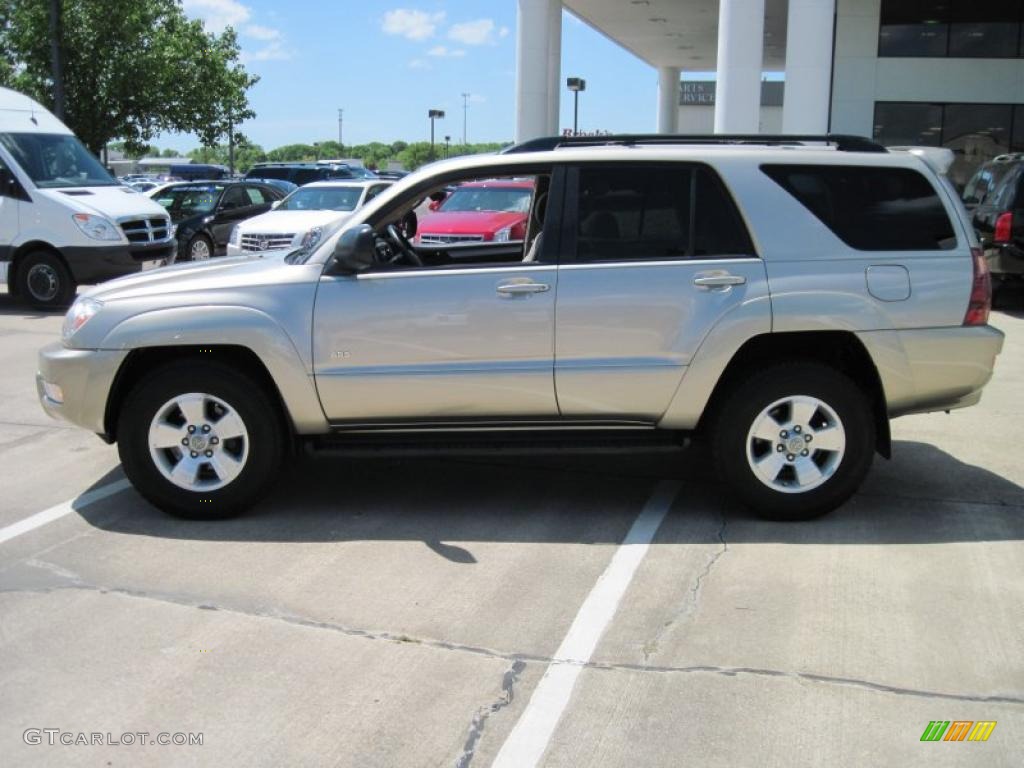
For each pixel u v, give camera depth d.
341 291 5.04
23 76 24.94
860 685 3.58
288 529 5.17
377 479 6.02
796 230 5.02
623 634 3.99
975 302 5.04
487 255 6.63
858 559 4.73
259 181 20.34
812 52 17.66
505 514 5.39
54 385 5.21
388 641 3.93
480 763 3.13
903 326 4.99
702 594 4.36
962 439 6.86
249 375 5.18
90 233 12.91
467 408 5.10
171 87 26.66
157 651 3.85
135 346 5.08
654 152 5.07
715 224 5.04
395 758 3.16
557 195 5.09
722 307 4.95
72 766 3.13
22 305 13.72
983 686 3.58
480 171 5.14
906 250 5.04
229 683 3.61
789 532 5.09
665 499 5.63
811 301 4.94
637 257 5.04
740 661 3.76
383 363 5.05
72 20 24.53
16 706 3.47
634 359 5.01
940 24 22.53
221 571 4.62
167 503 5.23
